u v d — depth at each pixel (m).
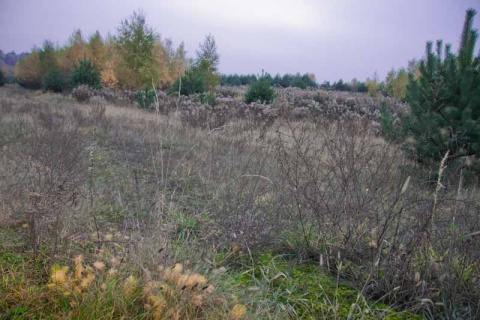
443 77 6.33
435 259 2.72
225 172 4.79
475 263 2.69
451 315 2.43
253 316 2.26
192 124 9.37
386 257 2.83
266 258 3.17
